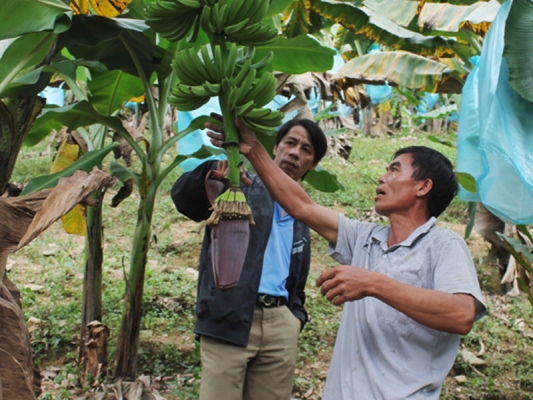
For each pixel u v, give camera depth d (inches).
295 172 124.9
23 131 105.8
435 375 82.0
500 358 215.9
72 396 164.2
